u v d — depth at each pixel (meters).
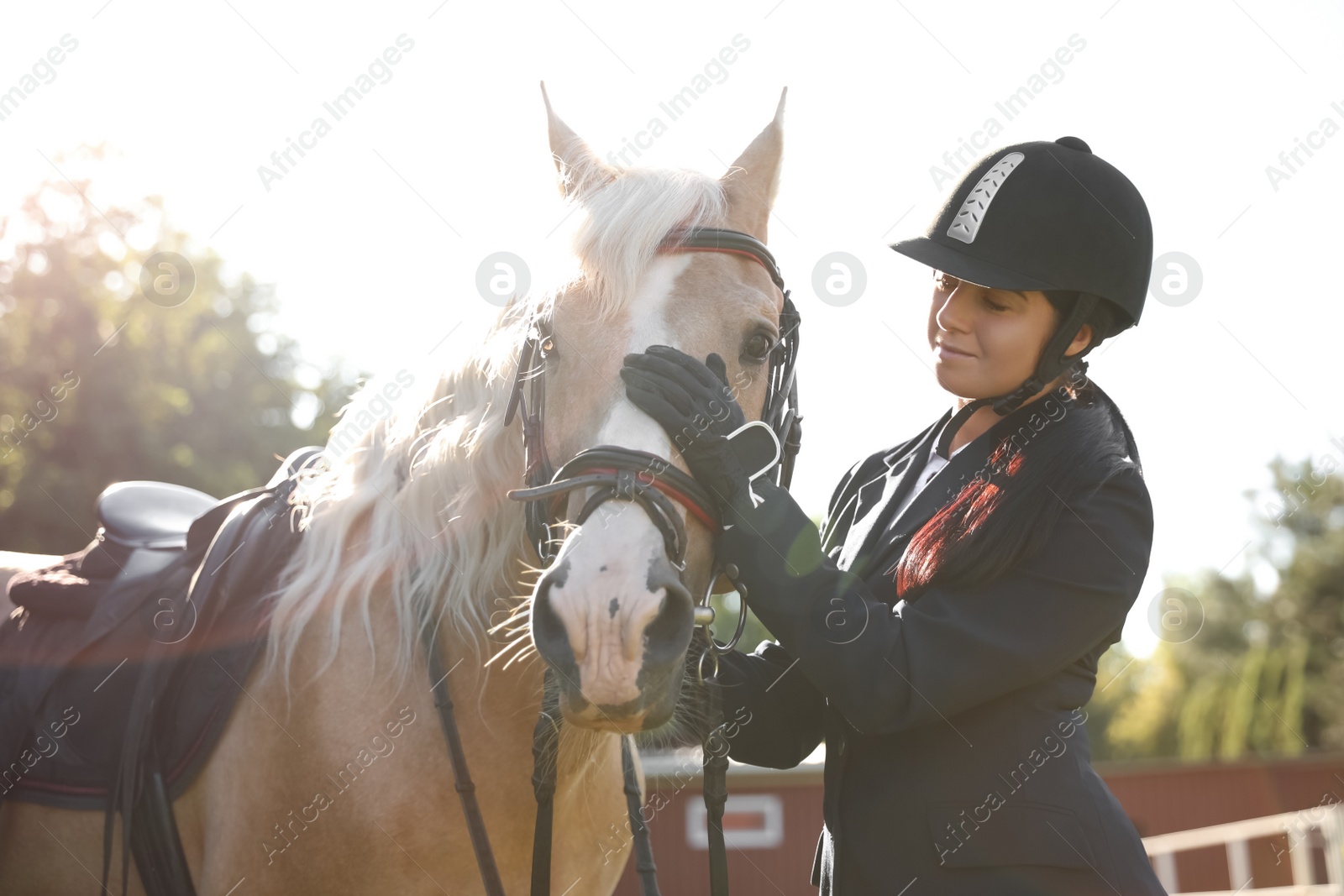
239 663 2.23
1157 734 29.97
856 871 1.80
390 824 2.06
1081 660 1.83
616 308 1.86
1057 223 1.81
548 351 1.90
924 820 1.74
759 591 1.73
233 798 2.18
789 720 2.14
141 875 2.25
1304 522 27.62
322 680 2.13
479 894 2.11
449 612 2.10
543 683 2.06
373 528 2.20
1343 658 25.80
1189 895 18.09
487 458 2.05
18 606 2.71
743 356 1.92
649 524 1.69
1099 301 1.86
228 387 23.36
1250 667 25.92
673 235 1.94
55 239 20.50
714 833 1.83
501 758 2.09
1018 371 1.87
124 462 20.34
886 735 1.81
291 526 2.38
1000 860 1.69
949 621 1.70
